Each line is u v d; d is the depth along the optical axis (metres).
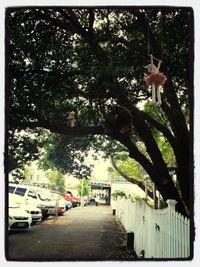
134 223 5.54
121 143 4.87
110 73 4.66
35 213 6.07
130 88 5.04
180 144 5.02
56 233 4.98
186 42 4.79
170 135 5.09
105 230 5.12
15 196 6.66
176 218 3.84
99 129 4.80
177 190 5.23
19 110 4.85
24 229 5.79
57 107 5.01
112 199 5.62
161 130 5.08
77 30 4.75
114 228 5.33
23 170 4.88
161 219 4.30
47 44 4.89
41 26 4.73
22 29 4.64
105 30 4.94
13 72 4.79
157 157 5.05
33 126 4.86
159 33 4.85
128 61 4.85
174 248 3.84
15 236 5.38
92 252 4.39
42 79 4.89
